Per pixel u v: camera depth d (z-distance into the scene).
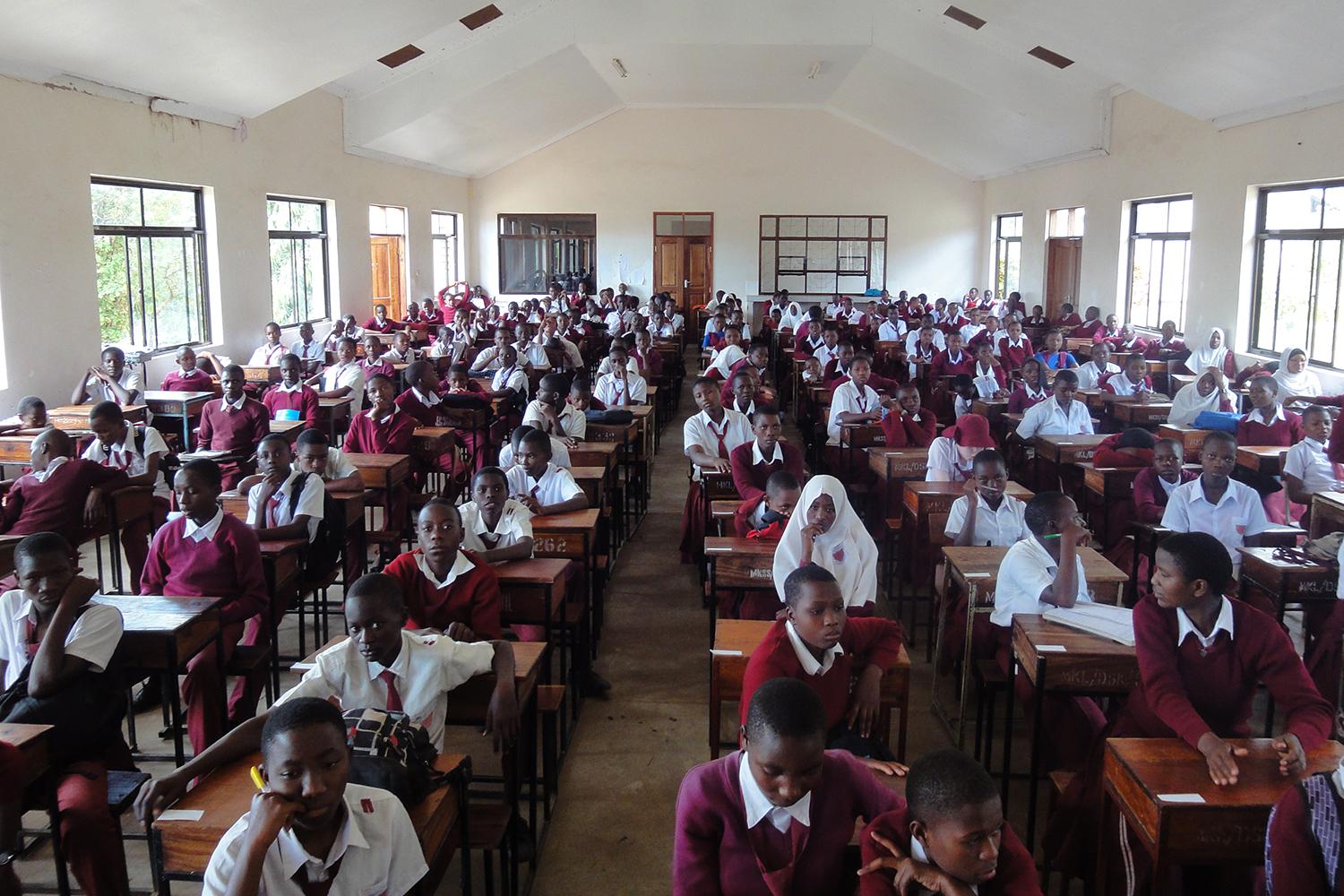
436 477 7.43
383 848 2.03
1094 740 3.12
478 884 3.06
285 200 11.93
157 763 3.74
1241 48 8.46
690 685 4.50
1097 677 2.99
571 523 4.40
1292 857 1.83
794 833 1.97
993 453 4.48
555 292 16.98
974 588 3.79
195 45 8.05
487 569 3.47
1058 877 3.09
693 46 13.56
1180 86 9.95
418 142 14.62
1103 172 13.55
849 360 8.77
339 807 1.98
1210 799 2.25
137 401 7.27
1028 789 3.59
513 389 8.84
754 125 18.88
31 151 7.31
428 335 13.43
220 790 2.23
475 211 19.12
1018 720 4.12
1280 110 9.27
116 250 8.66
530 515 4.50
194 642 3.33
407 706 2.69
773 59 14.59
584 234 19.20
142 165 8.71
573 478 5.28
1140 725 2.81
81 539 5.07
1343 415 5.45
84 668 2.92
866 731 2.89
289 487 4.48
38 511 4.91
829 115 18.84
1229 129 10.34
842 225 19.14
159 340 9.33
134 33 7.39
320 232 12.88
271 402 7.65
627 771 3.75
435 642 2.78
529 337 10.92
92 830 2.74
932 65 13.21
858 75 15.55
